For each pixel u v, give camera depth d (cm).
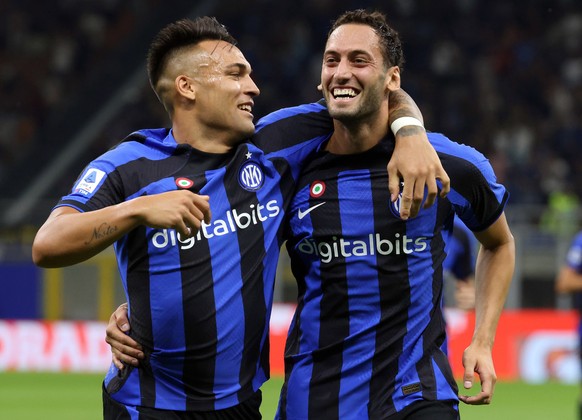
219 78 1484
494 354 4881
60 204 1388
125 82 7625
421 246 1488
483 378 1488
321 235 1496
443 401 1477
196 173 1470
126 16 8044
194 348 1427
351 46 1443
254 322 1459
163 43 1512
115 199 1432
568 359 4844
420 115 1507
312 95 7294
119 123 7356
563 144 7075
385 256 1479
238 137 1502
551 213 5262
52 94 7619
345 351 1485
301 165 1530
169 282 1425
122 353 1439
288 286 5000
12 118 7488
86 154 7181
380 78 1454
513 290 4984
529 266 5012
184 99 1495
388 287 1477
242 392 1456
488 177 1511
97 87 7619
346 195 1493
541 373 4853
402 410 1463
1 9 7988
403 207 1394
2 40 7869
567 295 5009
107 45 7888
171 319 1424
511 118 7262
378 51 1452
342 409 1482
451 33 7688
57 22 7981
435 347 1505
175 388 1438
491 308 1560
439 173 1407
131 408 1439
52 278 5300
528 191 6725
